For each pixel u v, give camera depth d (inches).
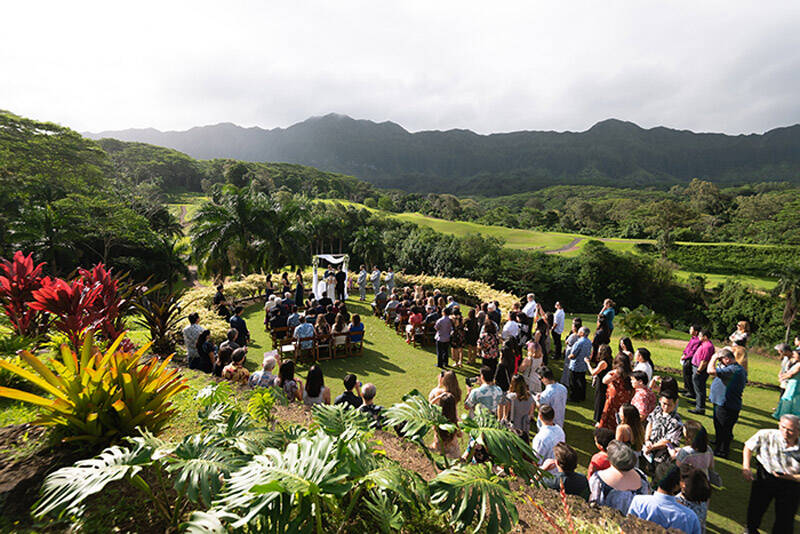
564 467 147.3
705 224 4384.8
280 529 85.8
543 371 233.3
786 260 2918.3
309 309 443.8
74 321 230.8
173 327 361.1
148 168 5777.6
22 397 117.3
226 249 1097.4
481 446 156.3
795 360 242.2
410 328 463.5
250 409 174.7
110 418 132.1
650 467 198.4
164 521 108.0
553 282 2578.7
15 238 1418.6
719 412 234.8
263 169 7514.8
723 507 192.5
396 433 179.8
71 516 104.3
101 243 1743.4
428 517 119.6
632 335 721.6
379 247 2679.6
